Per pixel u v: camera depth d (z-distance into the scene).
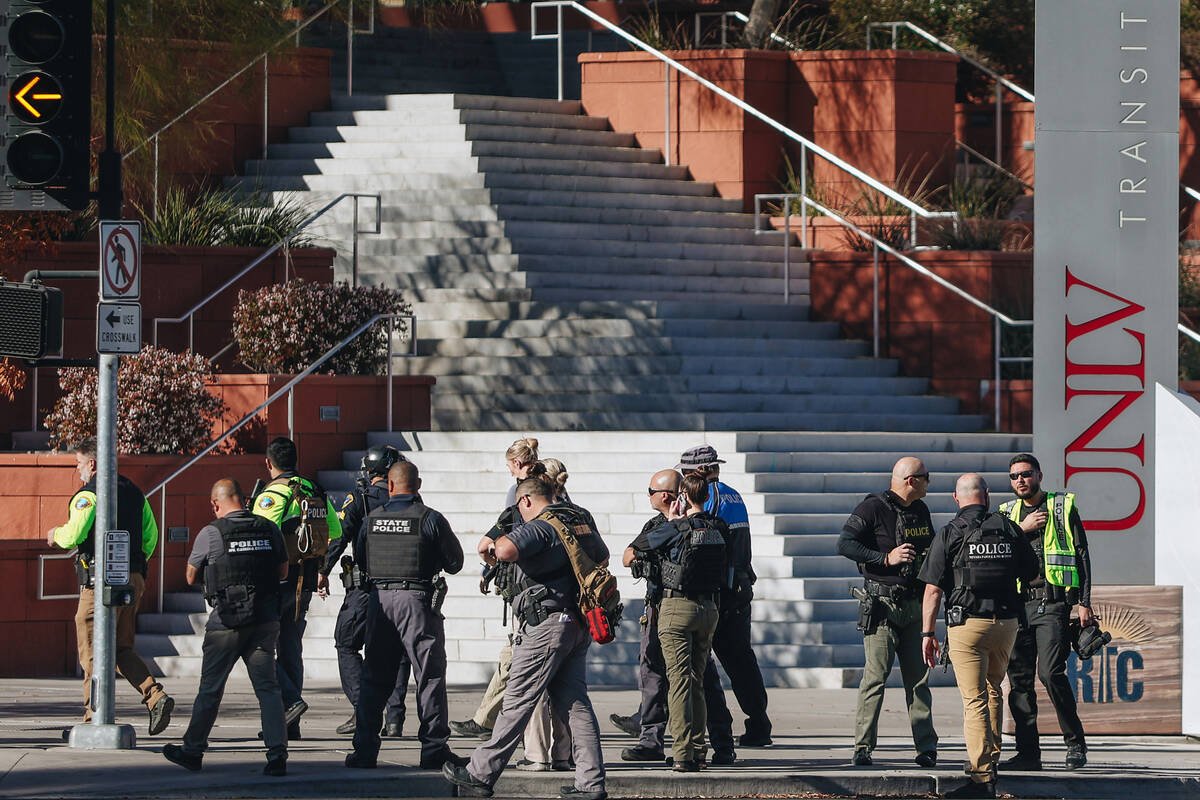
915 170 95.75
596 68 99.00
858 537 44.56
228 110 92.00
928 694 44.56
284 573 43.09
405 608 42.94
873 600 44.34
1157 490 51.69
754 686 47.84
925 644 42.94
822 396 79.12
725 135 95.31
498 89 114.88
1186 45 110.56
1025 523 45.69
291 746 46.84
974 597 42.47
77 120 43.47
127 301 45.16
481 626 62.50
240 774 42.09
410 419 73.25
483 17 118.25
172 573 65.25
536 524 40.44
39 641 61.59
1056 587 45.56
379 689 43.19
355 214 76.69
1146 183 51.75
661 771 43.22
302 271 80.50
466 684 59.78
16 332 44.22
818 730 51.72
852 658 60.56
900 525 44.25
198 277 78.00
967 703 42.78
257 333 71.69
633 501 66.56
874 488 68.06
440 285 84.94
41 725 49.25
